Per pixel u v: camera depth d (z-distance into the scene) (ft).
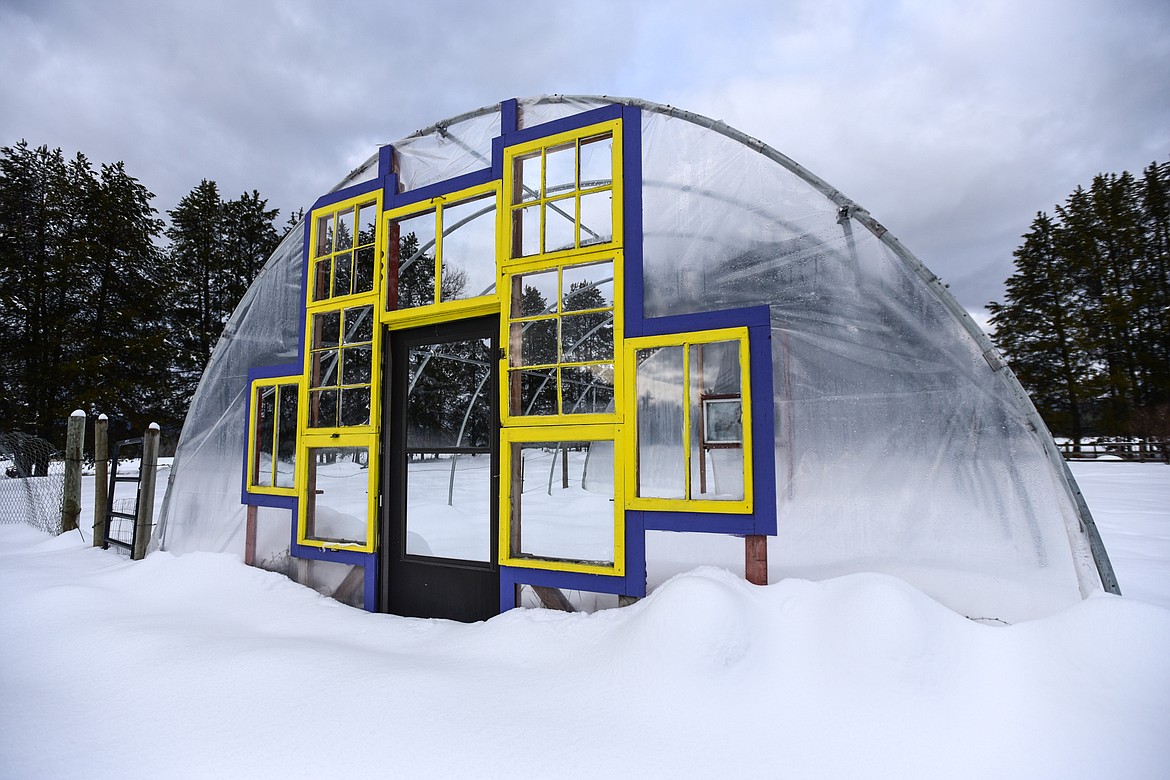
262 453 13.38
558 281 9.70
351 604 11.64
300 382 12.48
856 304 8.09
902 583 6.77
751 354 8.10
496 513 10.34
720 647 6.35
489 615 10.23
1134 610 5.64
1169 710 4.91
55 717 6.53
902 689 5.73
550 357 10.57
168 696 6.97
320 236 12.94
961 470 7.44
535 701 6.46
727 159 9.02
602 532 18.52
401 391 11.58
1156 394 71.20
